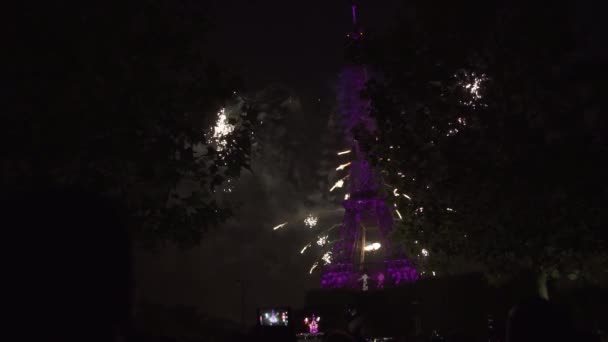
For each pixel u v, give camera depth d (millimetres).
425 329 28469
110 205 1397
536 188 20703
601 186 20016
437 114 21812
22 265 1292
